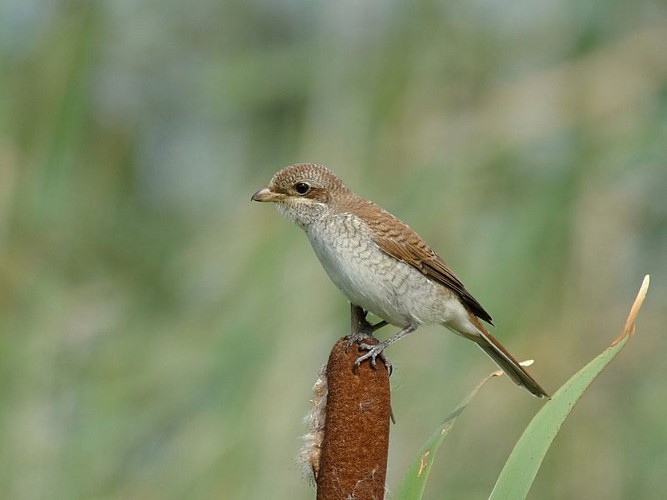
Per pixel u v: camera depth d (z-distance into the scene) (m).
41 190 12.23
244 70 13.50
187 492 10.40
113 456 10.87
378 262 8.72
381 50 12.15
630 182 11.79
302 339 10.59
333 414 6.09
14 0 12.60
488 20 12.37
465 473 11.19
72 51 12.58
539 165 11.70
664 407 11.84
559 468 11.94
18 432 10.82
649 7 12.24
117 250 13.16
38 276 11.95
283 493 10.15
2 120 12.17
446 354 11.15
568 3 12.30
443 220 11.30
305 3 14.23
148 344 11.42
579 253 11.45
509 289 11.20
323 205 8.95
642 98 11.80
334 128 11.77
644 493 11.66
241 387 10.61
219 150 14.16
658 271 12.05
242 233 11.91
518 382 9.02
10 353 11.23
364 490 6.02
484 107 11.88
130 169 14.02
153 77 14.19
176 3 14.27
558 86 11.94
